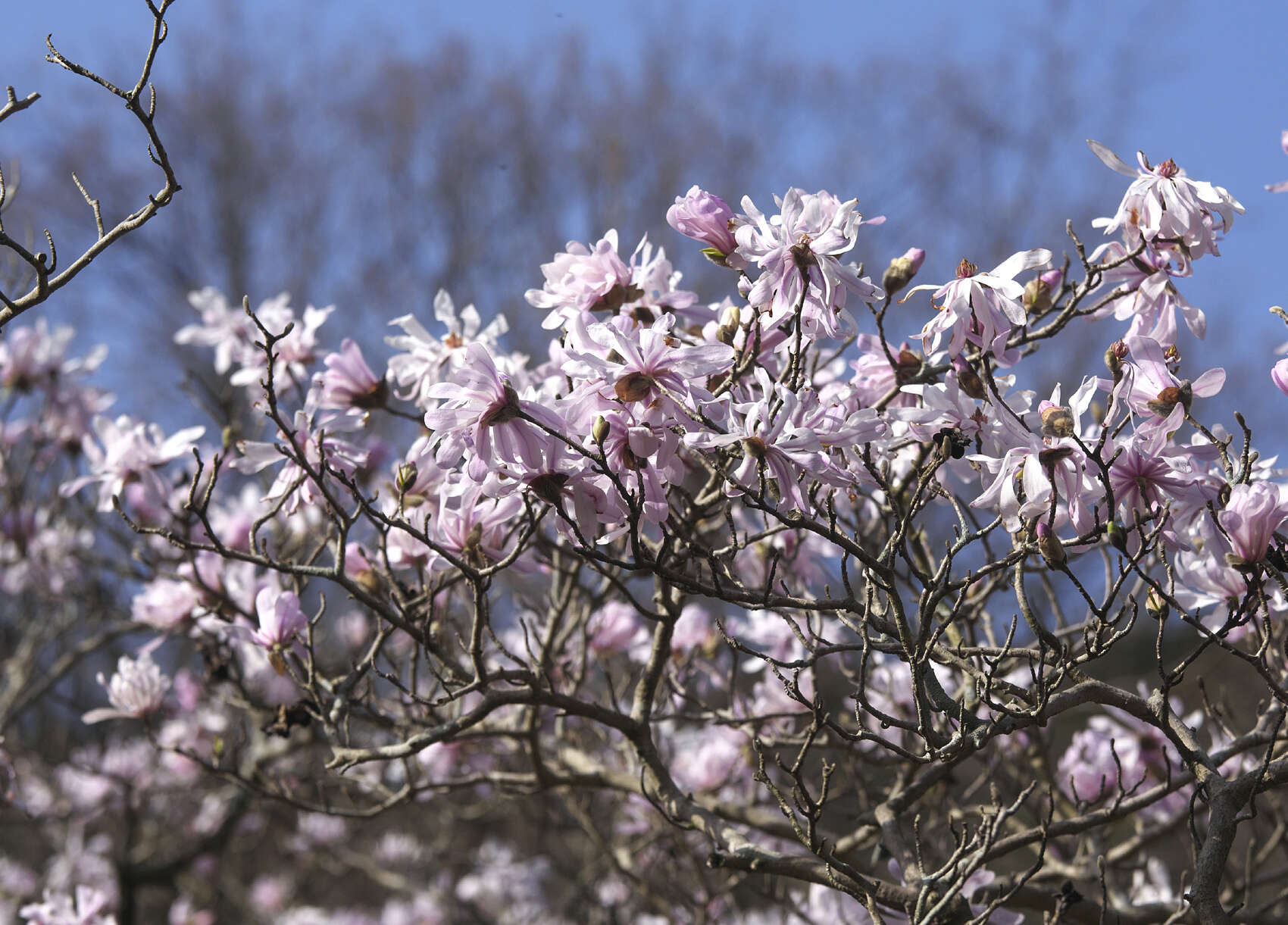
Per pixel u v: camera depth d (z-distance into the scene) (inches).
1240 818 84.5
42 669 295.7
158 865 261.9
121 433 138.6
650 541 117.5
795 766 90.9
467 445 81.0
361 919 348.8
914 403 101.2
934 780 112.7
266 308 155.3
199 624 145.0
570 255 99.0
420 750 104.0
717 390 91.3
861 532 127.3
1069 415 78.6
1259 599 82.0
